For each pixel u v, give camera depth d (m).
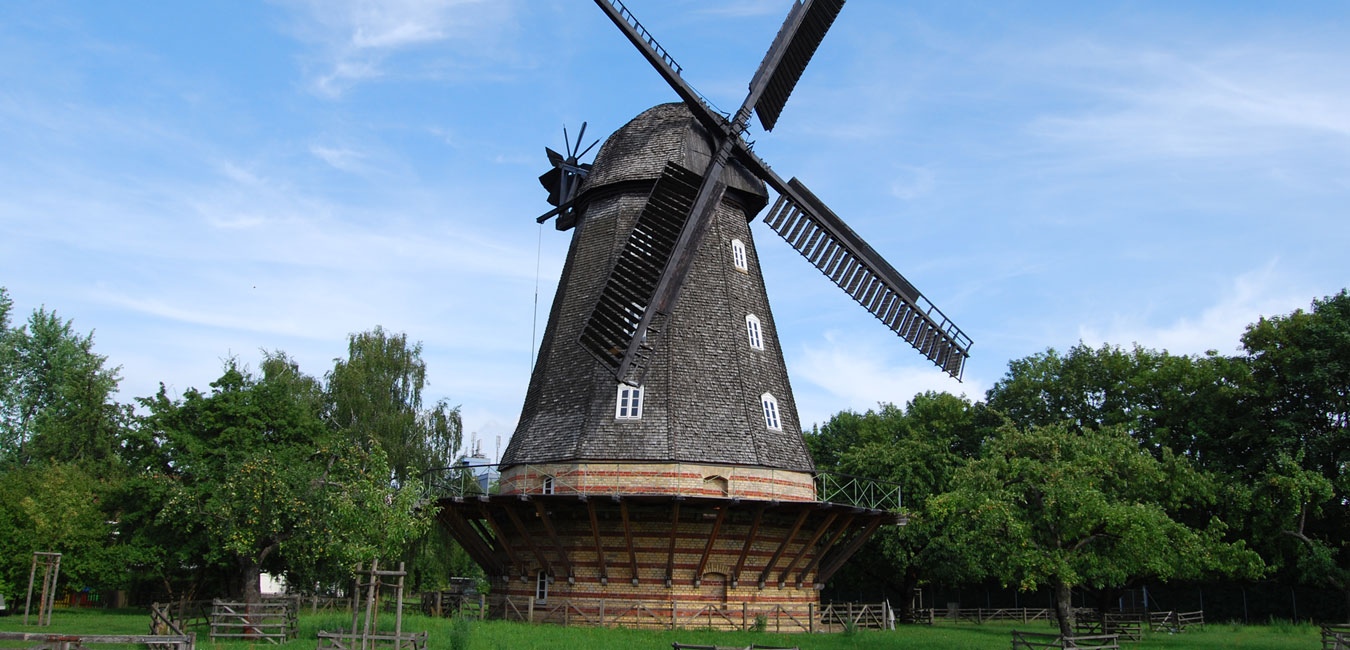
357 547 21.89
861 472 44.03
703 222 28.84
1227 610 45.75
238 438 35.91
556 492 29.33
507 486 31.39
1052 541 24.77
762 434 30.41
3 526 35.69
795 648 18.17
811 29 31.89
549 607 29.03
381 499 23.41
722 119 30.77
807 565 30.80
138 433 36.28
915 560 41.72
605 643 22.69
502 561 31.66
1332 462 40.44
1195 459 44.84
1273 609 44.22
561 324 32.41
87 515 36.78
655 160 32.12
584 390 30.30
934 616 49.41
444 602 34.75
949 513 25.84
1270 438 40.44
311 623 27.25
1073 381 48.75
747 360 31.50
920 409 56.97
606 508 28.66
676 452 28.88
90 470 45.59
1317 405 41.28
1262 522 36.94
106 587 37.88
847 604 33.22
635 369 26.97
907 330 32.53
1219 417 43.12
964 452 53.91
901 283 32.75
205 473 33.78
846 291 31.88
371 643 20.14
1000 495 24.20
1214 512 41.44
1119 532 24.44
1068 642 22.52
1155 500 33.00
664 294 27.44
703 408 29.89
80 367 55.06
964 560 40.16
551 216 35.75
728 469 29.22
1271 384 41.28
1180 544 25.81
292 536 27.80
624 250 27.33
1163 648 27.31
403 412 46.12
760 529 29.67
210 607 34.34
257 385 37.78
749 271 33.59
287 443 37.31
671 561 27.97
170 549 35.25
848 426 64.44
